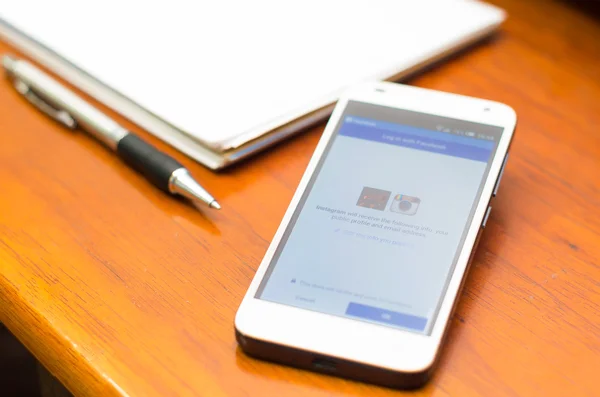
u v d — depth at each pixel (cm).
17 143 48
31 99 51
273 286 37
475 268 40
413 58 52
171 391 34
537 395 34
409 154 43
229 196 44
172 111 46
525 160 48
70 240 41
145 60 50
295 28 54
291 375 35
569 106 53
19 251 41
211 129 45
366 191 41
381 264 38
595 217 43
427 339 34
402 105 45
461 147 43
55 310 38
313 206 41
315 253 38
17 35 56
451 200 40
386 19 56
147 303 38
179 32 53
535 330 37
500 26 61
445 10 58
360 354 33
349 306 36
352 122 45
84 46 52
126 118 49
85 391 35
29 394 87
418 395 34
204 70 50
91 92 51
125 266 40
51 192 44
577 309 38
